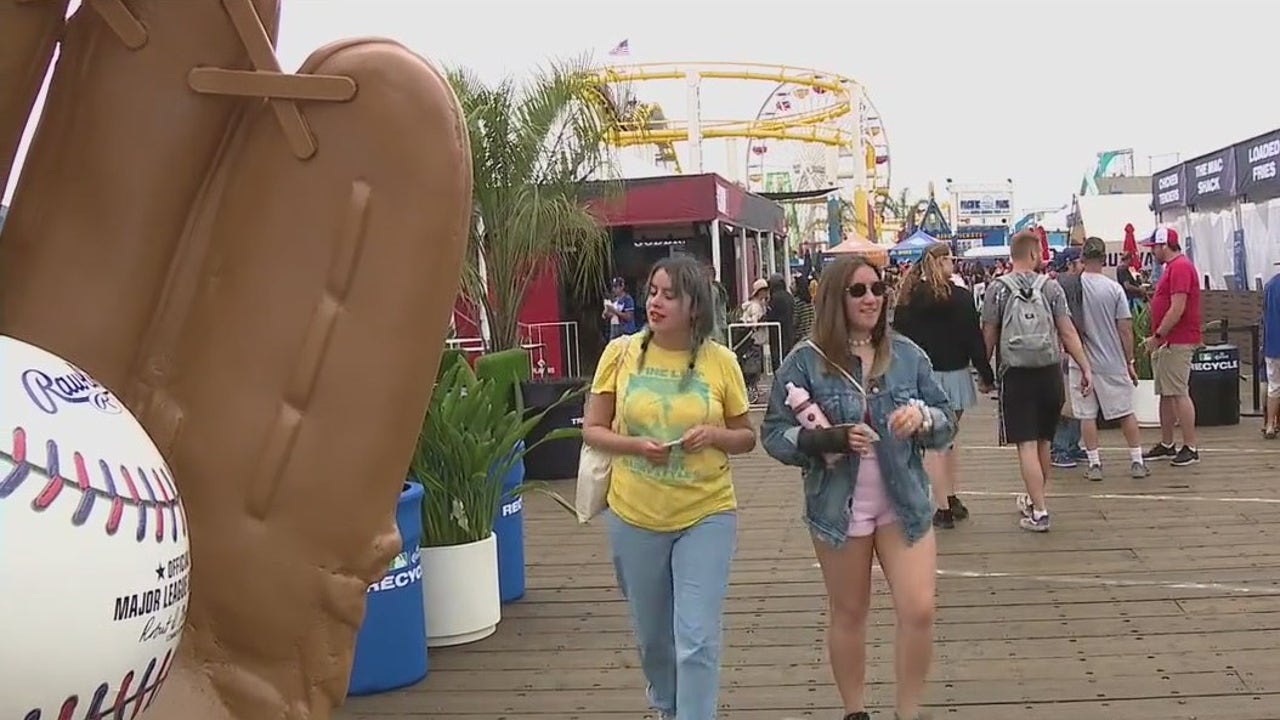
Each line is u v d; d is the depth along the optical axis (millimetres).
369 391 1500
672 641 3441
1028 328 6230
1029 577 5473
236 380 1506
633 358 3369
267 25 1499
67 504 1151
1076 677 4137
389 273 1483
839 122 42594
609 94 11062
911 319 6445
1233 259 15586
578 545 6707
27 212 1488
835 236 42469
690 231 15094
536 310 13477
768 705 4008
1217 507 6797
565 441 8758
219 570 1522
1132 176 58719
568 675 4426
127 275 1493
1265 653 4289
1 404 1150
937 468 6566
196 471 1513
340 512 1519
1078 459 8367
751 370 14297
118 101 1475
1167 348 8211
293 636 1544
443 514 4820
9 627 1090
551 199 9711
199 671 1540
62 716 1148
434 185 1475
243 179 1495
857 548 3369
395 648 4285
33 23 1435
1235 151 15219
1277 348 9109
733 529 3326
